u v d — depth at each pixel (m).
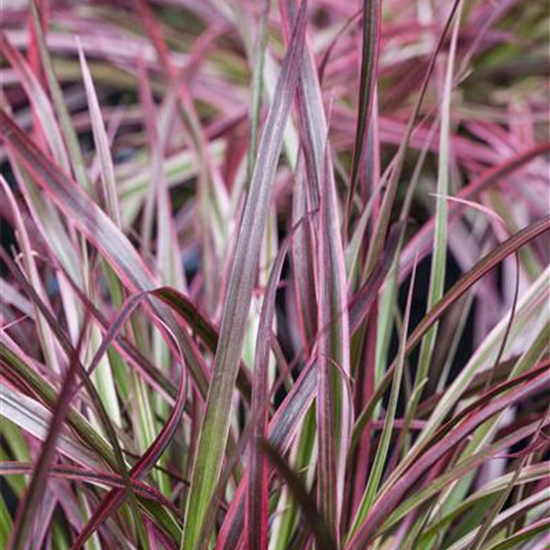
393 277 0.92
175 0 1.58
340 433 0.82
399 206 1.35
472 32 1.37
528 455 0.86
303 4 0.79
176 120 1.31
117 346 0.89
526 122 1.39
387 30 1.40
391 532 0.92
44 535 0.88
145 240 1.05
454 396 0.91
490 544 0.87
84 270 0.90
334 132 1.30
